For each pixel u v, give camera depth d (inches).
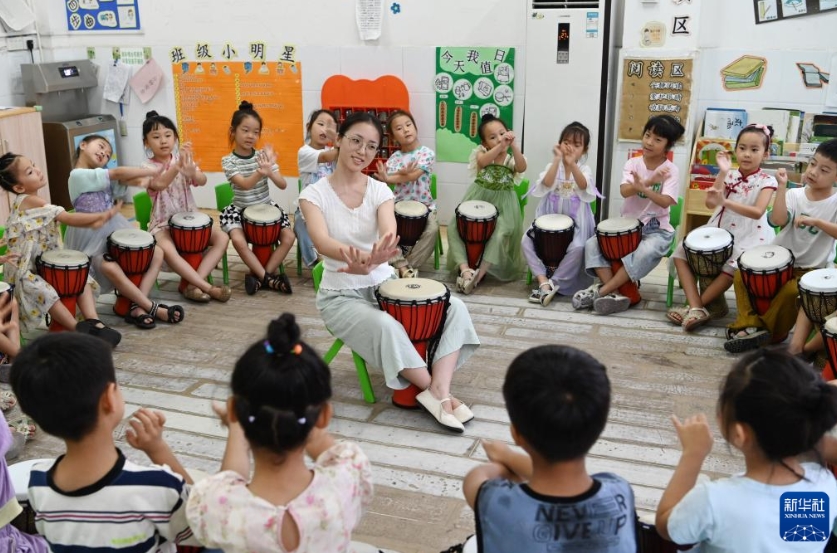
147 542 60.4
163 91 231.3
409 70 207.3
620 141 192.4
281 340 56.5
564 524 54.2
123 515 59.4
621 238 154.6
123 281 151.3
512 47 196.9
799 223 132.7
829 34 177.3
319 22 211.2
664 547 66.9
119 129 239.5
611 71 196.4
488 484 57.7
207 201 237.3
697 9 177.9
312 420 57.0
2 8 217.9
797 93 183.6
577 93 189.5
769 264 133.1
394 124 179.3
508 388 55.7
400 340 113.3
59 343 60.9
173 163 162.7
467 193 181.8
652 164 160.4
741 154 146.6
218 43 221.6
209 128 230.1
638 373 130.6
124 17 227.1
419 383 115.2
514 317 156.7
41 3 228.7
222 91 225.1
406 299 113.1
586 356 56.2
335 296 120.1
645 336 146.3
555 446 53.8
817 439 56.6
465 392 125.1
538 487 56.5
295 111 220.4
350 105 213.3
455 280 179.2
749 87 186.9
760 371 57.7
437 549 87.7
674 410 118.3
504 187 176.1
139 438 67.4
